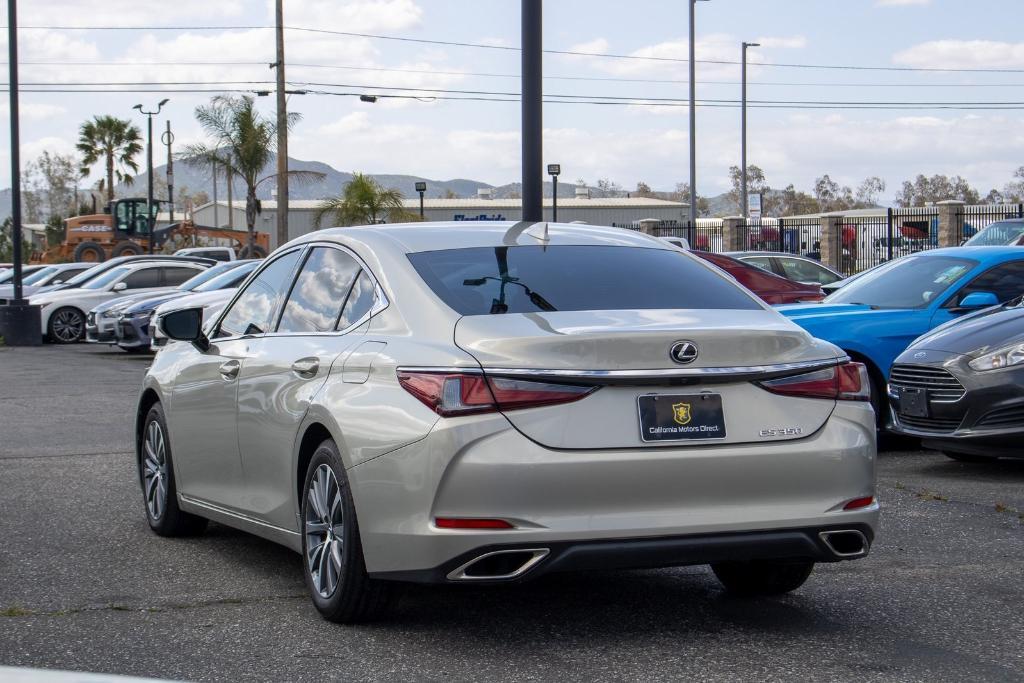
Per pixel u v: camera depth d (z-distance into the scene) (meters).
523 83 12.04
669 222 44.06
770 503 4.22
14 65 23.89
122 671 4.08
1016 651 4.33
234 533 6.54
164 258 26.11
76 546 6.18
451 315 4.38
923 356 8.30
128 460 9.04
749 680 3.98
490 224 5.34
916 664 4.16
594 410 4.09
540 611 4.86
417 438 4.10
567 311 4.47
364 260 4.98
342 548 4.50
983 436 7.92
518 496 3.98
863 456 4.36
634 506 4.07
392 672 4.06
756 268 12.74
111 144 77.38
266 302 5.68
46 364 19.06
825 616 4.80
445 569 4.05
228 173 42.81
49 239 68.88
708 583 5.36
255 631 4.57
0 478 8.24
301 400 4.82
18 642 4.44
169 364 6.36
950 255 10.12
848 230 37.12
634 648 4.34
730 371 4.21
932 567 5.62
